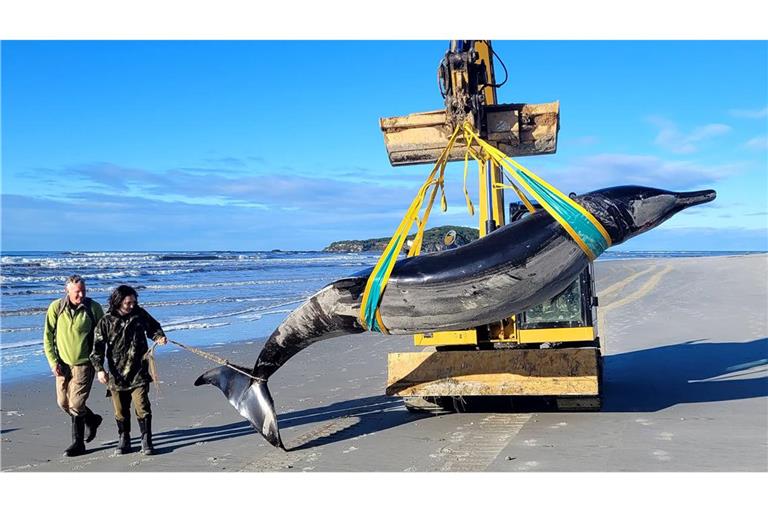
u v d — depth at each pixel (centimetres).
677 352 1123
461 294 626
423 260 644
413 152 786
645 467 550
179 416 844
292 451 655
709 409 739
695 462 559
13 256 6391
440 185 698
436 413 783
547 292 638
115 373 663
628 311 1666
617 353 1151
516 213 797
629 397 816
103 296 2706
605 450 598
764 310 1570
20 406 951
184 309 2269
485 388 715
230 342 1544
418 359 739
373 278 641
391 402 865
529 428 688
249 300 2586
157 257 6944
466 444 641
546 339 726
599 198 640
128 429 679
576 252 630
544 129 748
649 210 645
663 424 679
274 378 1089
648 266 3359
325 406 866
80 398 684
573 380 700
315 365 1208
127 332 667
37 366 1273
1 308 2273
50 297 2706
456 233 785
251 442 698
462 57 709
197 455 656
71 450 679
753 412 720
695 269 2936
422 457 608
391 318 647
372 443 664
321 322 671
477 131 719
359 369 1155
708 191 663
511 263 620
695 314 1559
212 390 1016
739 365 994
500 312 639
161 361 1306
